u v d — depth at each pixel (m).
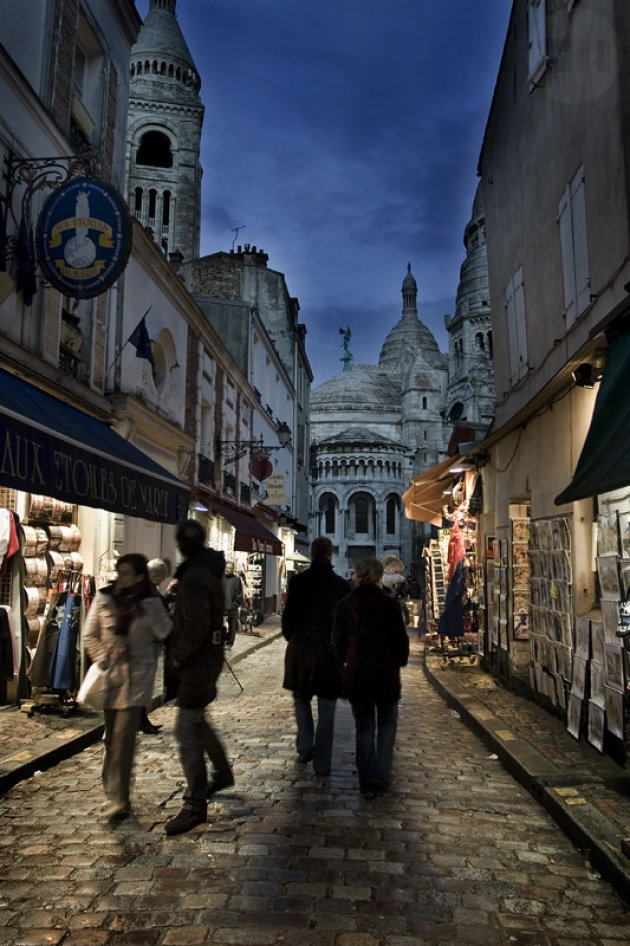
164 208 41.62
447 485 15.30
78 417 8.10
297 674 5.45
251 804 4.59
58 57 8.47
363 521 71.94
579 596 6.45
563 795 4.52
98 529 9.58
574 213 7.26
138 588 4.49
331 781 5.16
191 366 14.88
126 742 4.26
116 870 3.52
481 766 5.71
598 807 4.28
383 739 4.94
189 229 41.44
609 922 3.10
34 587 7.43
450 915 3.13
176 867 3.56
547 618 7.41
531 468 8.39
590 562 6.48
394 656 4.96
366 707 4.89
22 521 7.68
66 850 3.77
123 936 2.89
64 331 8.80
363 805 4.62
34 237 7.68
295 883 3.41
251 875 3.49
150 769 5.41
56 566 7.91
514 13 9.53
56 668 6.66
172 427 12.65
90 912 3.09
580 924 3.07
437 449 75.75
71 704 6.84
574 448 6.73
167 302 13.07
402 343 94.88
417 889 3.38
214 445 17.17
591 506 6.55
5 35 7.52
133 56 42.81
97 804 4.52
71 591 6.89
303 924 3.01
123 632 4.33
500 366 11.13
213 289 29.64
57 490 5.64
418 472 74.06
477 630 11.88
